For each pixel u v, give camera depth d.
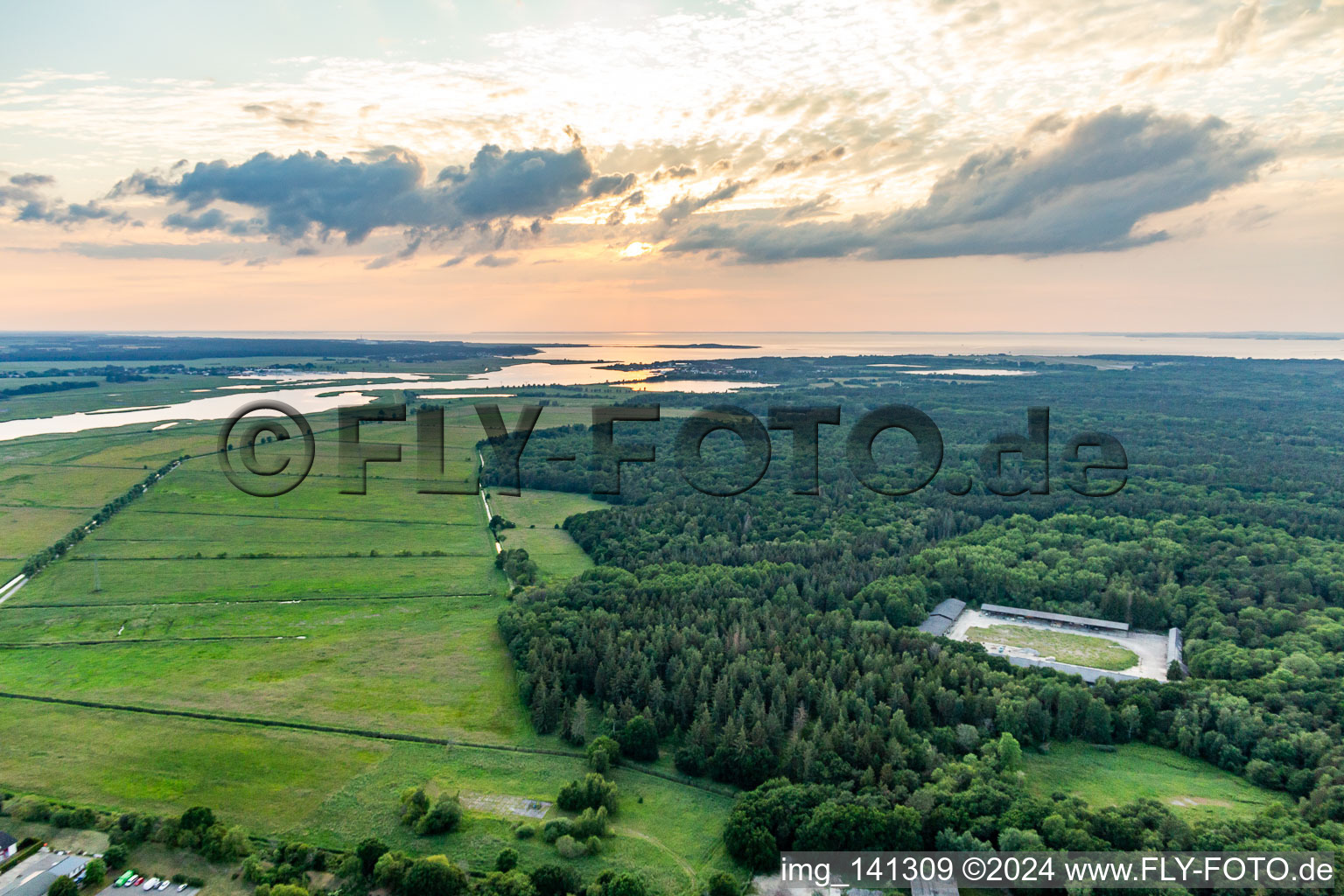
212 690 145.00
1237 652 150.62
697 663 143.50
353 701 141.38
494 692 145.38
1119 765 126.06
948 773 115.75
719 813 112.38
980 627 177.50
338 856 100.56
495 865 99.38
